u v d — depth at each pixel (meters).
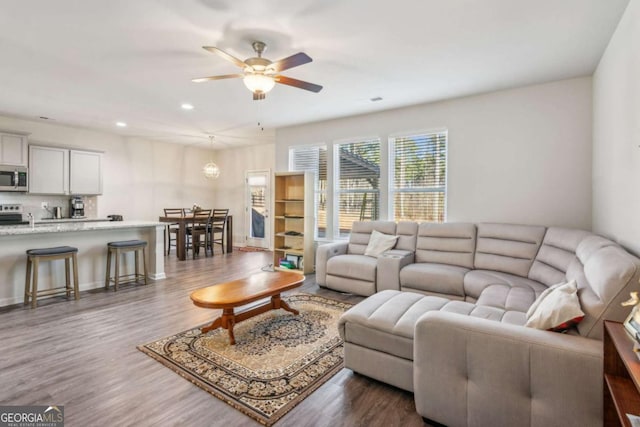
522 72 3.30
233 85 3.69
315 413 1.82
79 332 2.85
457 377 1.63
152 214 7.35
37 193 5.39
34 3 2.11
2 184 4.96
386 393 2.02
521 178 3.76
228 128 6.02
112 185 6.65
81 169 5.89
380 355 2.07
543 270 2.96
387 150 4.74
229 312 2.70
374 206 4.93
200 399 1.93
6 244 3.55
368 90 3.85
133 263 4.68
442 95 4.04
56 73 3.33
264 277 3.31
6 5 2.13
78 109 4.73
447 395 1.66
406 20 2.34
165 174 7.61
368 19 2.32
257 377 2.16
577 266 2.27
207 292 2.79
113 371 2.22
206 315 3.29
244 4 2.13
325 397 1.97
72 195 6.02
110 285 4.37
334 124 5.29
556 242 2.97
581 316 1.54
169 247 6.80
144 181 7.20
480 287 3.03
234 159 8.43
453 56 2.93
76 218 5.88
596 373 1.32
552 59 2.98
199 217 6.62
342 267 4.09
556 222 3.57
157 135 6.75
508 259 3.37
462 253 3.72
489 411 1.54
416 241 4.12
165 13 2.23
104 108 4.67
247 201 8.21
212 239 6.90
